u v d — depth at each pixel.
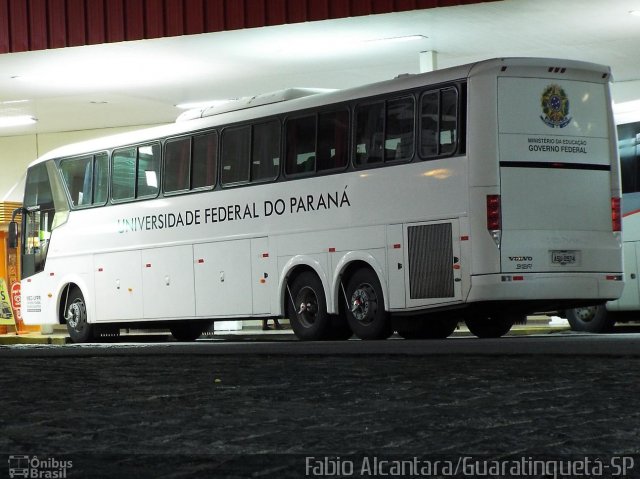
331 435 5.37
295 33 21.62
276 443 5.12
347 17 20.39
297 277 17.77
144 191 20.58
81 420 6.13
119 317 21.09
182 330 22.41
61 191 22.52
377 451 4.80
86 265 21.81
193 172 19.58
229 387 8.16
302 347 13.81
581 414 6.06
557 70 15.68
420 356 11.12
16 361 12.68
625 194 18.44
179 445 5.09
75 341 22.30
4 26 22.69
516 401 6.79
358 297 16.78
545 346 12.18
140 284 20.61
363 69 25.45
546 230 15.46
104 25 22.09
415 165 15.99
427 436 5.28
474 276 15.24
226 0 21.23
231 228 18.78
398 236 16.14
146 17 21.80
